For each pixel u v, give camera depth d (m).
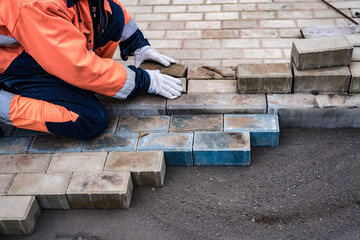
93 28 2.84
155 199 2.83
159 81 3.13
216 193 2.83
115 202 2.75
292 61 3.13
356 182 2.79
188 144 2.95
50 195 2.73
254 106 3.08
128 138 3.05
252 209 2.71
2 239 2.70
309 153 3.00
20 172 2.88
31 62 2.73
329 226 2.57
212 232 2.61
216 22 4.23
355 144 3.02
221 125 3.06
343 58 3.00
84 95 2.93
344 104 3.00
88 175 2.81
